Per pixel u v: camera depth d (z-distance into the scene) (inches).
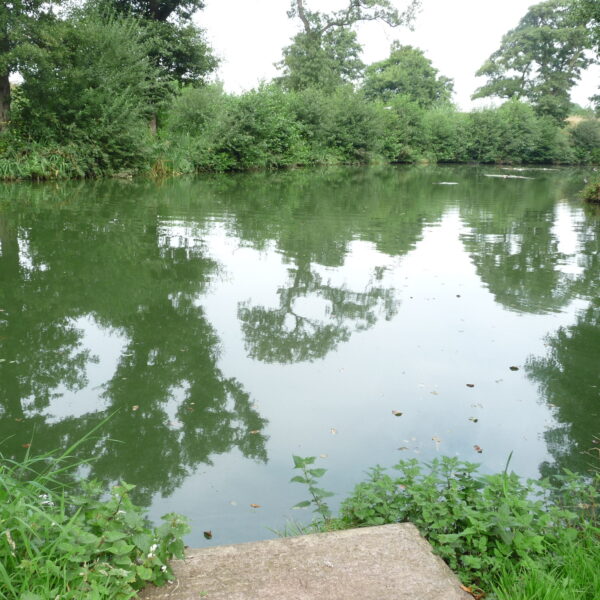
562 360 204.7
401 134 1711.4
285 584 81.7
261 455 141.9
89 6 863.1
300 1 1572.3
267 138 1140.5
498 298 278.2
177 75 1078.4
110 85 807.7
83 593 70.9
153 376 183.2
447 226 496.7
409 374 190.7
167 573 81.0
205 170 1039.6
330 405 168.2
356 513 105.9
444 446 147.8
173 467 135.6
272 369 191.6
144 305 253.3
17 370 183.6
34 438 145.2
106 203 567.5
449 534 93.3
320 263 343.0
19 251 343.6
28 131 775.1
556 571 87.8
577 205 692.1
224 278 302.7
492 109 1973.4
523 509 97.9
